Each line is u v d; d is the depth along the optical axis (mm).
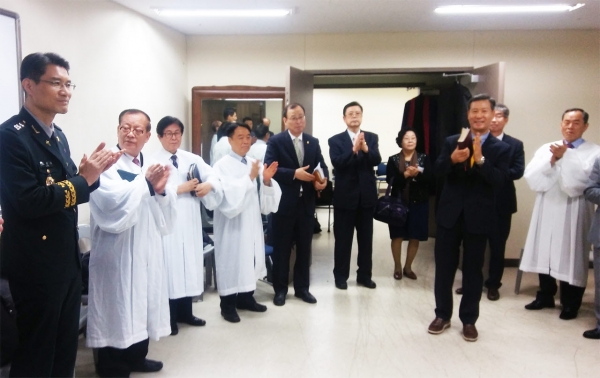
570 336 2783
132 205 1995
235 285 2926
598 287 2732
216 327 2895
